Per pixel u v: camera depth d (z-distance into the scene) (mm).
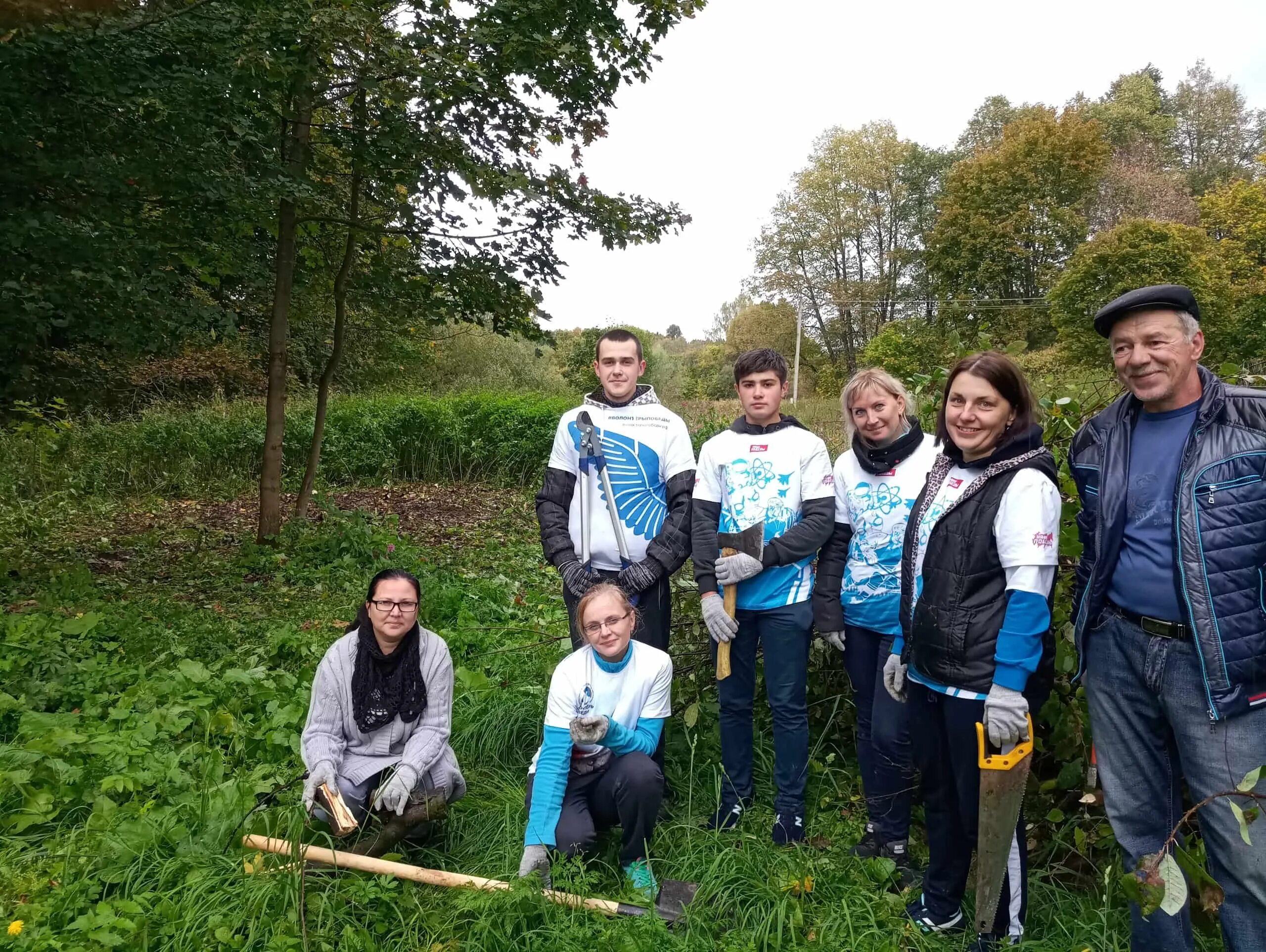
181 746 3723
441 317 8578
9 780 3203
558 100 7484
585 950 2486
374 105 7031
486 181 6535
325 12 5723
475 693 4340
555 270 8305
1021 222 35250
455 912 2646
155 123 5758
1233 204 32812
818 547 3158
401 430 14195
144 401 16281
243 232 7473
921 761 2637
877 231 49188
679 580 4219
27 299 5797
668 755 3793
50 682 4199
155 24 5539
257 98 6434
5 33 4602
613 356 3506
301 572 7414
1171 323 2109
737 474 3285
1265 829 2062
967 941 2588
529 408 14148
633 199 7934
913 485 3020
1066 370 3982
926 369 30641
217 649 5102
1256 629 2055
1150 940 2277
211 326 6855
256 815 3090
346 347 19641
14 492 9273
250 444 13234
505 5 6574
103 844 2895
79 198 5832
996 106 49500
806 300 49344
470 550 8906
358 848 2980
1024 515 2359
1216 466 2082
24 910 2578
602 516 3502
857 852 3139
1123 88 53094
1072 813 3129
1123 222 30734
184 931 2557
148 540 8461
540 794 2939
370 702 3094
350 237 8203
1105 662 2305
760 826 3279
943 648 2479
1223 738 2098
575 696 2998
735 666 3289
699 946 2520
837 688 3885
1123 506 2236
